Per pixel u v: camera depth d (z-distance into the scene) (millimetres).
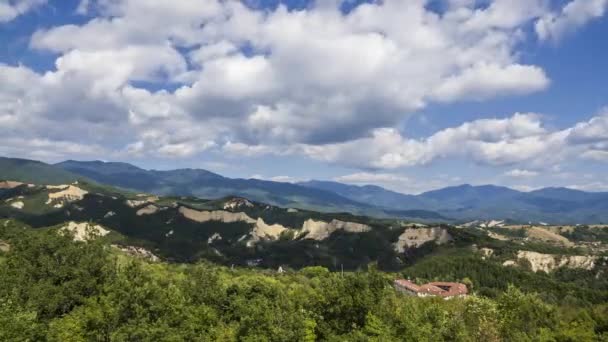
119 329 39750
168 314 45500
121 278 48500
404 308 55500
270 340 48000
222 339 51656
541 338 62750
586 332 62750
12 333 36188
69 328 41250
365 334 46594
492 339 64000
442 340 52250
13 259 51656
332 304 51531
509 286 79750
